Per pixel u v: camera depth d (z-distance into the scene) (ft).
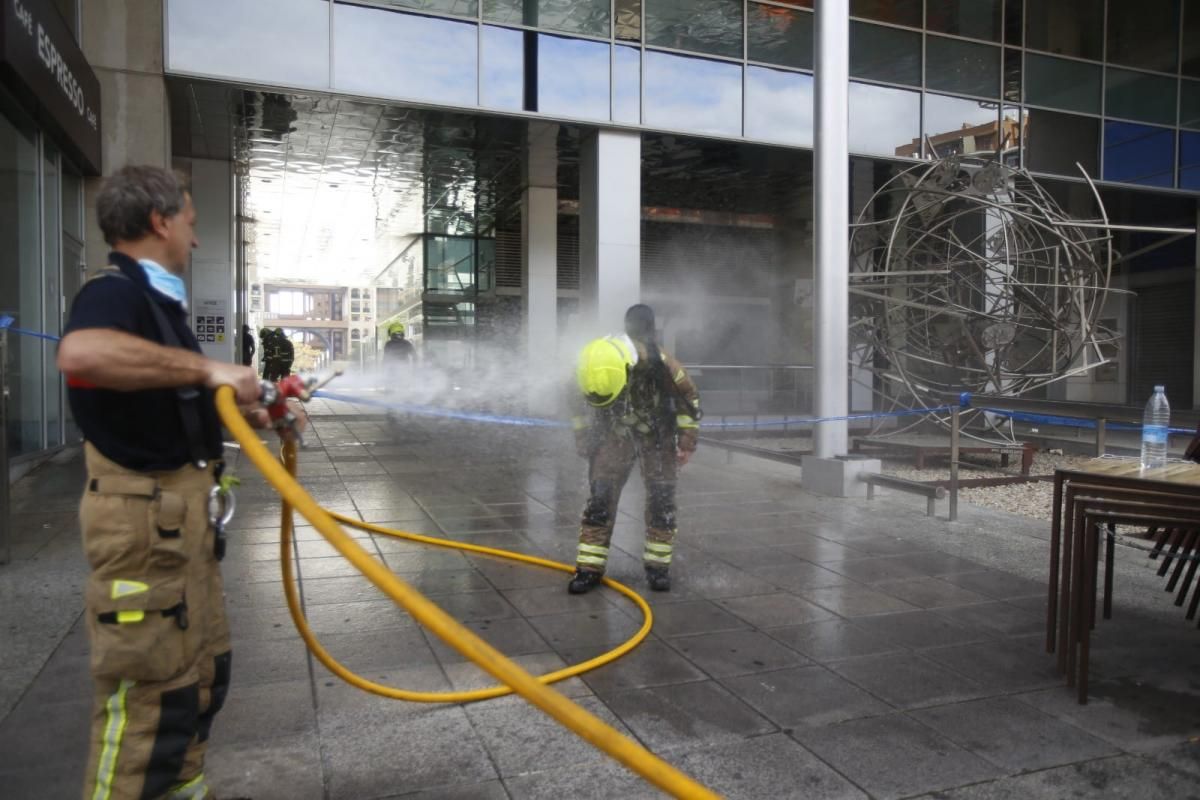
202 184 45.21
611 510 15.38
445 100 37.55
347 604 14.24
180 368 6.04
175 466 6.44
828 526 21.26
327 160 46.75
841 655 12.34
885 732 9.91
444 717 10.11
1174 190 52.21
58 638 12.34
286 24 34.78
